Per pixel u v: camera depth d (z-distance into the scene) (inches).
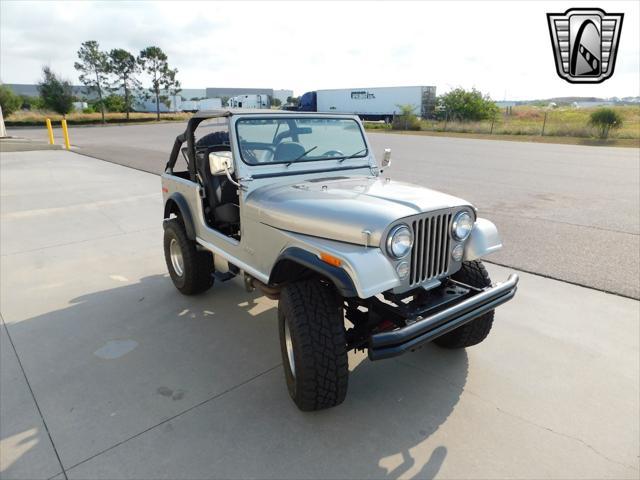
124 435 100.9
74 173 467.5
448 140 906.7
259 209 118.5
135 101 2214.6
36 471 91.0
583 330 144.7
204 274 165.5
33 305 167.3
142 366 128.0
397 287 98.6
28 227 271.1
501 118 1430.9
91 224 277.9
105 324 152.8
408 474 89.7
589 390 114.9
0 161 560.4
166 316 158.7
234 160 125.9
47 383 120.1
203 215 150.1
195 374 124.2
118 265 209.0
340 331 98.3
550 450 95.3
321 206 104.6
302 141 138.9
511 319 152.1
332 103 1704.0
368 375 122.9
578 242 230.2
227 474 90.1
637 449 95.3
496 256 211.2
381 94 1562.5
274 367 127.7
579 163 538.9
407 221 96.3
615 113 944.9
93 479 89.0
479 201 326.3
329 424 104.1
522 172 464.1
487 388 116.3
